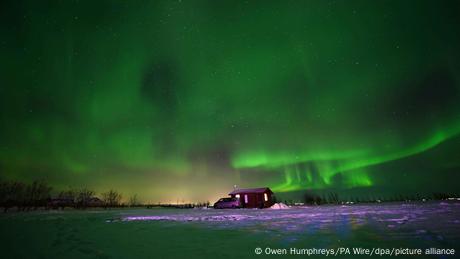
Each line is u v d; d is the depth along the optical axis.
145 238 9.31
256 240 8.17
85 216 22.03
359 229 9.54
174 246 7.68
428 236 7.61
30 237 10.38
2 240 9.76
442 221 10.88
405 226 9.78
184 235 9.75
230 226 12.16
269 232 9.76
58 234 11.11
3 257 7.12
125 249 7.46
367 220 12.40
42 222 16.80
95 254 7.00
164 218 18.12
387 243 6.91
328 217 14.88
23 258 6.94
